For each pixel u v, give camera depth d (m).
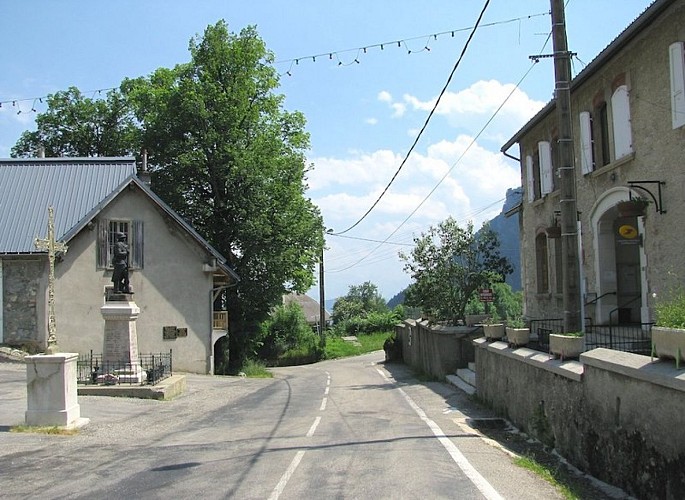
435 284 23.08
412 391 18.08
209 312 28.19
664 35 12.51
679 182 12.15
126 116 45.19
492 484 6.75
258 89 38.47
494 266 23.23
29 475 7.88
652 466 6.06
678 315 6.22
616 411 6.86
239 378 26.45
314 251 38.56
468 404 14.27
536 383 9.91
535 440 9.75
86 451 9.48
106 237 27.12
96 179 29.52
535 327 19.08
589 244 16.28
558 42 9.62
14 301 26.05
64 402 11.58
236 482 7.20
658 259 12.92
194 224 36.69
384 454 8.56
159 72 38.66
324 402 16.38
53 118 43.75
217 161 35.34
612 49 13.81
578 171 16.97
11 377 19.20
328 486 6.84
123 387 16.84
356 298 96.88
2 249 26.17
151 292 27.77
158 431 11.68
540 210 20.62
